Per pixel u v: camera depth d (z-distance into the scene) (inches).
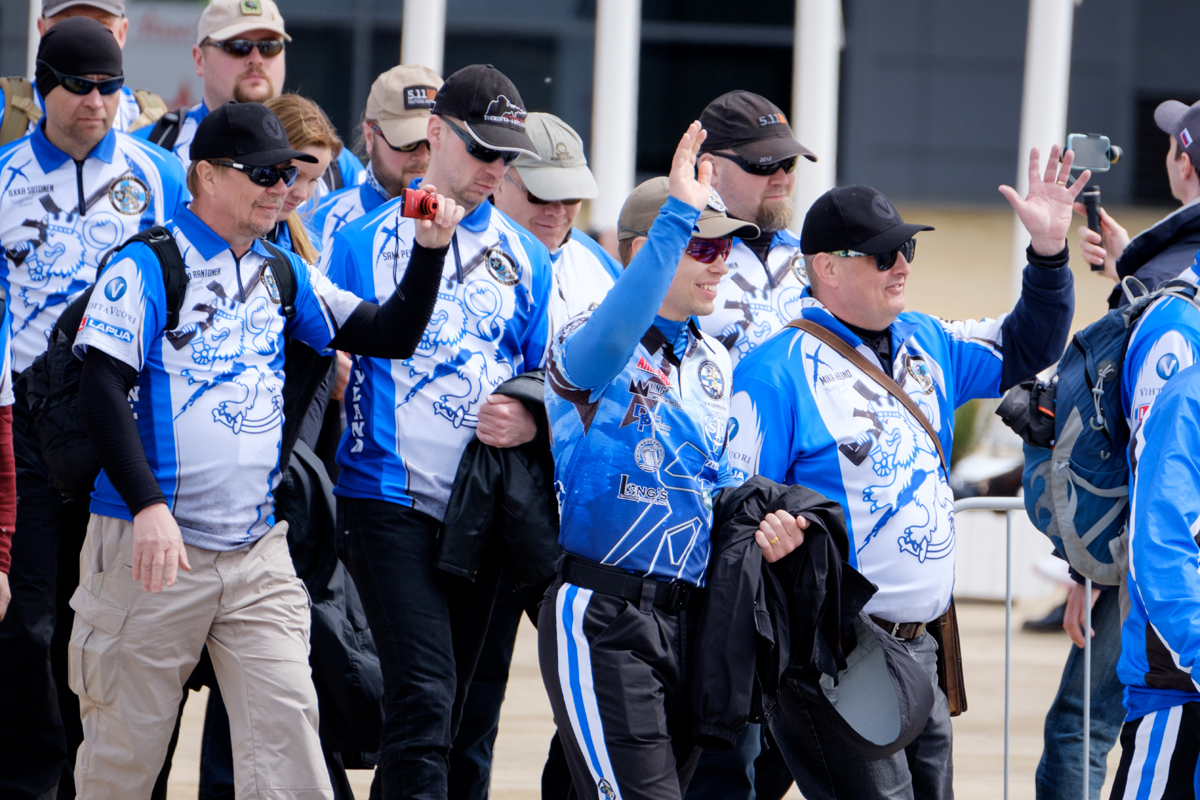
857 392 546.9
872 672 533.6
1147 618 470.9
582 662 491.8
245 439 539.2
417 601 585.9
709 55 3853.3
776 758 688.4
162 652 536.7
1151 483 457.4
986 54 4424.2
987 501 747.4
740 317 681.6
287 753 542.3
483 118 596.4
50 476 541.6
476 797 668.7
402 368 597.6
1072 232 3193.9
